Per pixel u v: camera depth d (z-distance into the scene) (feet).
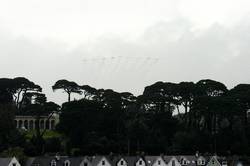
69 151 548.72
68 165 452.76
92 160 459.32
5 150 504.43
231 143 579.48
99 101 640.99
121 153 544.21
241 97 634.84
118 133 595.47
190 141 560.61
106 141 551.59
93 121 593.42
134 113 639.35
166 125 600.80
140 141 560.61
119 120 610.24
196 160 492.13
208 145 570.46
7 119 558.56
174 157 479.00
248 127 619.26
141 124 573.74
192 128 614.75
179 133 571.28
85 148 540.52
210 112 606.55
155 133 581.12
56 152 535.60
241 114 612.29
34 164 448.24
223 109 602.03
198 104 615.98
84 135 574.56
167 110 640.99
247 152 563.07
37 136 568.82
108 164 453.58
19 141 537.24
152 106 640.58
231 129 604.49
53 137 581.94
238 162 498.28
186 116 646.74
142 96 654.53
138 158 463.42
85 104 604.90
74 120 590.96
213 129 608.60
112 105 636.07
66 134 597.52
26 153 520.83
